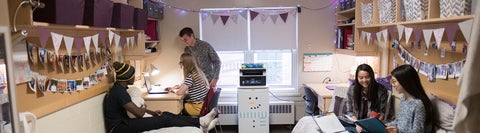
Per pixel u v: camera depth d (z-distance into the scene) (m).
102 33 2.67
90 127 2.80
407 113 2.40
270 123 4.46
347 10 3.93
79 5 2.00
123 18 2.74
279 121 4.46
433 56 2.65
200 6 4.32
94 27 2.21
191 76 3.63
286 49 4.46
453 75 2.36
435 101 2.42
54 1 1.74
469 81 0.74
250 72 4.02
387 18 2.99
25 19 1.61
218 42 4.43
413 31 2.74
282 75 4.63
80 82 2.63
